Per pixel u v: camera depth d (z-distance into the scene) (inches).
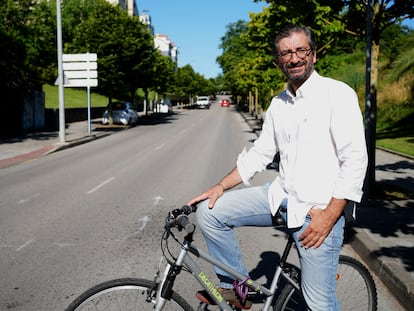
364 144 90.6
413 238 210.4
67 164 527.5
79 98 2003.0
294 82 95.3
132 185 387.9
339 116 90.7
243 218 100.1
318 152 92.9
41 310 150.4
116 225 258.2
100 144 767.1
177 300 93.2
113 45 1111.6
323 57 690.2
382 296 161.3
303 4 332.5
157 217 277.0
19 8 1216.8
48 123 1108.5
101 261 197.6
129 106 1262.3
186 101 4094.5
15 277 179.6
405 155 542.0
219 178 422.3
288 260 197.8
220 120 1596.9
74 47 1138.0
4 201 326.6
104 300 91.3
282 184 98.7
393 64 1204.5
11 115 906.1
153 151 653.3
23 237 235.6
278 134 100.0
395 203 287.4
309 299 96.6
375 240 206.7
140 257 202.7
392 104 1005.8
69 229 250.2
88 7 2470.5
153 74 1305.4
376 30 312.0
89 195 346.0
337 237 94.2
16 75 922.7
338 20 368.8
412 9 307.7
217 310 126.5
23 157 579.8
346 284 111.7
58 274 182.5
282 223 99.1
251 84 1530.5
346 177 90.0
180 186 382.0
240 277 100.3
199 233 239.3
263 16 585.6
